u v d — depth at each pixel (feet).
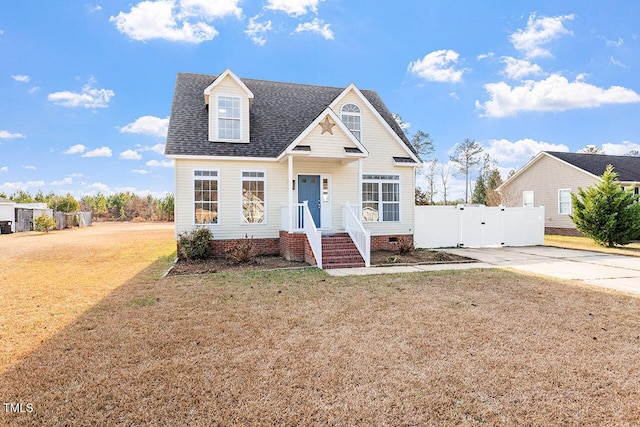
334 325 17.19
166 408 10.05
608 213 55.88
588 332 16.26
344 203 47.44
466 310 19.71
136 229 106.83
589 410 9.96
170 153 40.57
